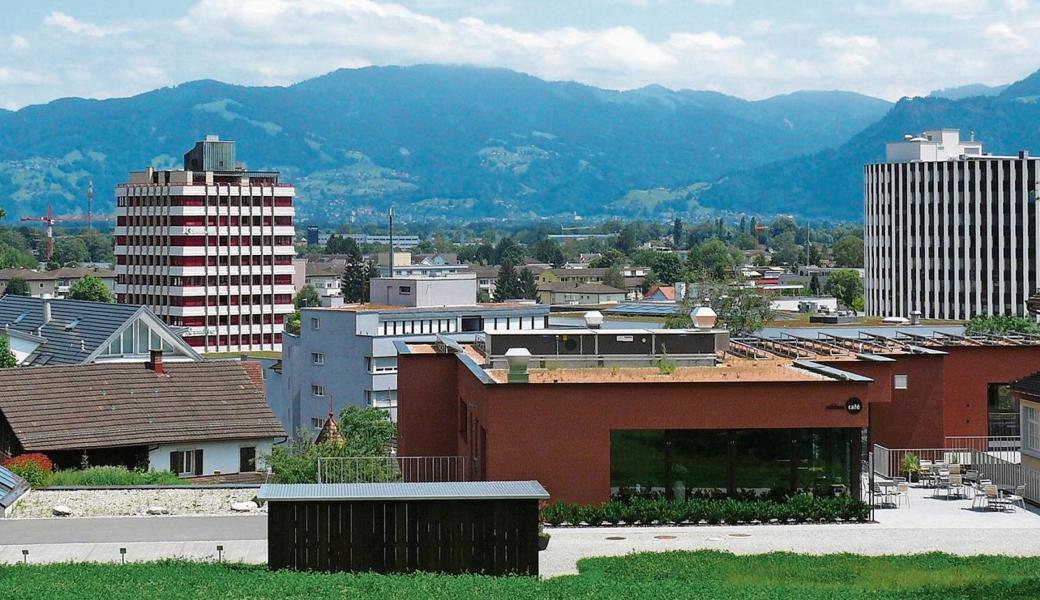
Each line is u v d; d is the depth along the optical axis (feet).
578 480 130.00
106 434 181.06
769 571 106.83
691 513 128.77
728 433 131.13
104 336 265.54
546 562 112.88
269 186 602.44
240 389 197.67
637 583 96.27
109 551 116.47
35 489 148.36
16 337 287.89
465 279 369.09
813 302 512.63
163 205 588.50
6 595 88.38
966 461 161.79
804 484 131.54
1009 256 572.92
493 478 129.29
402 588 91.09
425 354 160.66
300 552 101.24
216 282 588.91
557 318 351.67
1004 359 175.63
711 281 288.51
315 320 338.95
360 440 202.08
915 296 603.26
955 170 586.45
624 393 129.90
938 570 108.06
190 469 186.70
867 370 150.82
